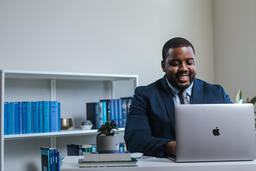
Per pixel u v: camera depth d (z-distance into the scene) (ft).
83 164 4.91
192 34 13.60
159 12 12.91
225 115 5.28
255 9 12.45
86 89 11.31
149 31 12.62
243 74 12.85
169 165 4.94
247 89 12.67
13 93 10.16
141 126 6.27
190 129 5.20
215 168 4.98
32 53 10.55
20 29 10.42
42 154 9.32
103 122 10.17
